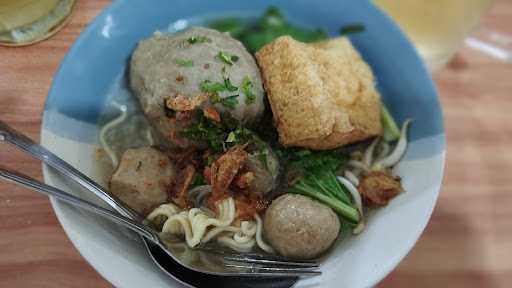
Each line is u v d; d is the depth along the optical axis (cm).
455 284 26
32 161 26
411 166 26
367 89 28
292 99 27
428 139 26
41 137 24
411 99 28
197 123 26
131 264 22
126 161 26
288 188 27
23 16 28
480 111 30
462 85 31
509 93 31
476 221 28
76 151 26
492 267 27
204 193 27
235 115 26
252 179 26
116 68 28
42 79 28
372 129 28
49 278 25
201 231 26
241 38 30
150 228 24
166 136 27
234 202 27
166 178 26
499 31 33
